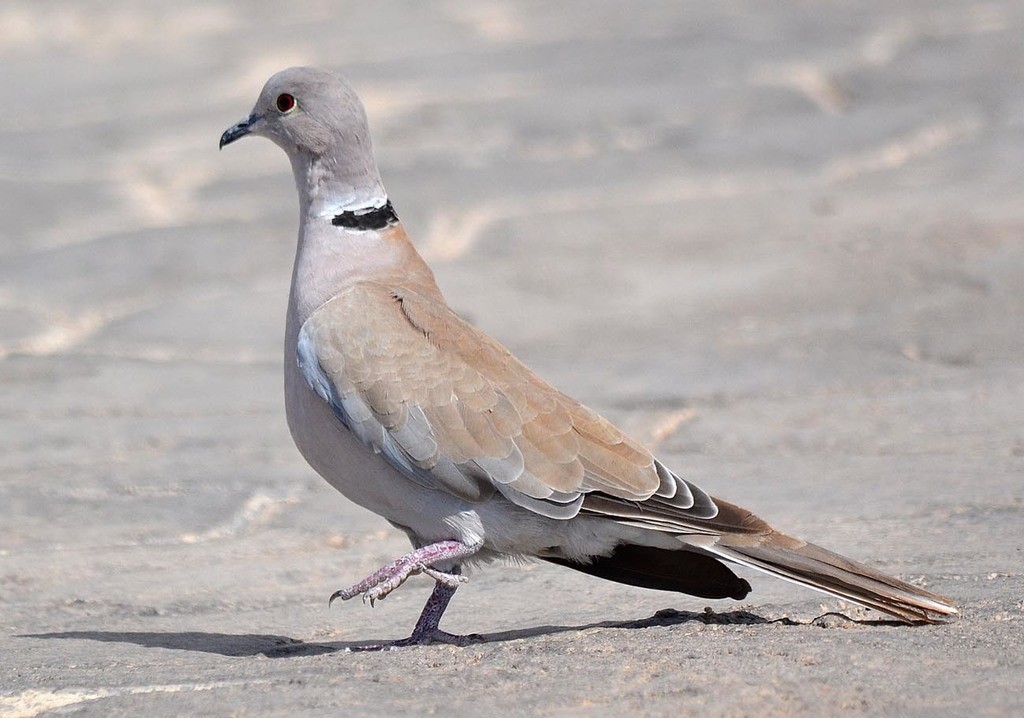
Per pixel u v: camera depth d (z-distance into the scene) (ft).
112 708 20.80
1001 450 37.42
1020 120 76.59
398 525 26.99
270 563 32.42
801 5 105.81
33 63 97.60
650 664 21.56
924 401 42.73
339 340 26.07
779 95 83.51
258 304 58.13
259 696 20.81
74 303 59.21
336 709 19.98
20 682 22.95
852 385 45.21
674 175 72.28
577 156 75.61
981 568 27.68
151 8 112.27
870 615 25.18
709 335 52.08
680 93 84.69
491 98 84.99
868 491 34.58
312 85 28.22
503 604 28.53
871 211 65.26
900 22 99.14
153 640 26.48
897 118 78.43
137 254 64.49
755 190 69.67
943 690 19.80
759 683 20.29
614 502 24.99
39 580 31.24
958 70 86.28
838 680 20.34
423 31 102.06
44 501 37.65
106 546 33.99
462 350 26.08
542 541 25.84
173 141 80.64
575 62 92.12
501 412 25.43
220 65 94.53
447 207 68.69
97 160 77.61
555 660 22.08
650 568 26.20
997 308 51.57
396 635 26.73
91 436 43.68
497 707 19.76
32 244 66.28
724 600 27.68
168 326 55.88
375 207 28.30
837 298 54.80
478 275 60.23
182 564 32.37
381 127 80.64
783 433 40.81
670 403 44.73
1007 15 99.35
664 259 61.16
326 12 109.81
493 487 25.39
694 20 102.58
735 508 24.88
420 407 25.50
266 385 49.14
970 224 61.57
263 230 67.41
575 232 65.00
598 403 45.03
